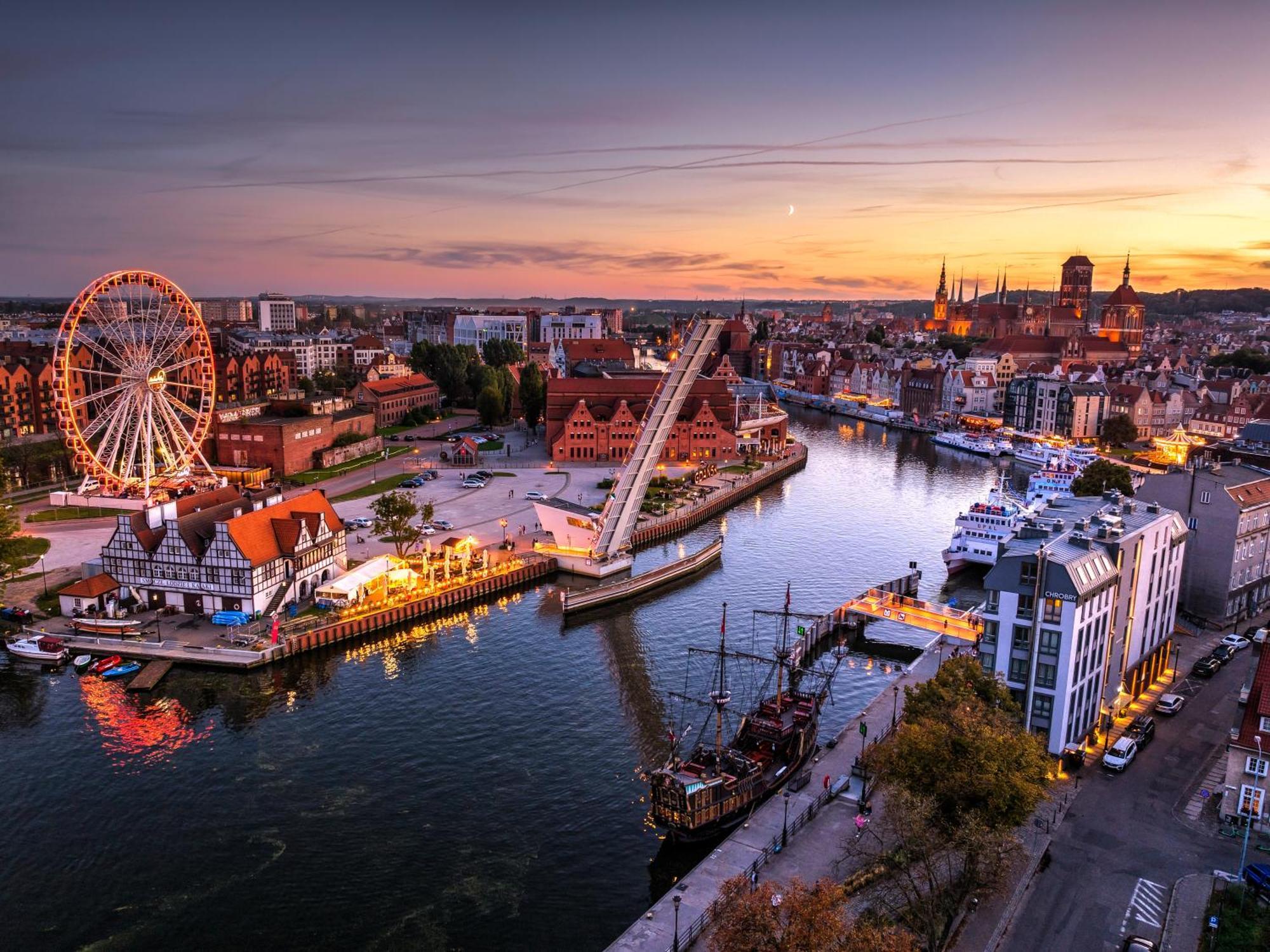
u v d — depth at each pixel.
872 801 75.38
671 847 74.88
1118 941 58.75
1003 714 71.19
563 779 84.75
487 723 95.44
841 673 111.56
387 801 80.19
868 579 146.25
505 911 66.50
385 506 142.50
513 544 155.50
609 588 133.75
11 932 63.41
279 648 109.06
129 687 100.56
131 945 62.38
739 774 79.31
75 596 116.00
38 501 177.25
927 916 56.44
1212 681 99.69
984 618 82.81
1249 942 57.47
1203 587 117.56
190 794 80.62
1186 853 68.19
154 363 177.00
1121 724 89.56
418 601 125.69
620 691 104.25
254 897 67.25
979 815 60.09
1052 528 90.19
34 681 102.62
